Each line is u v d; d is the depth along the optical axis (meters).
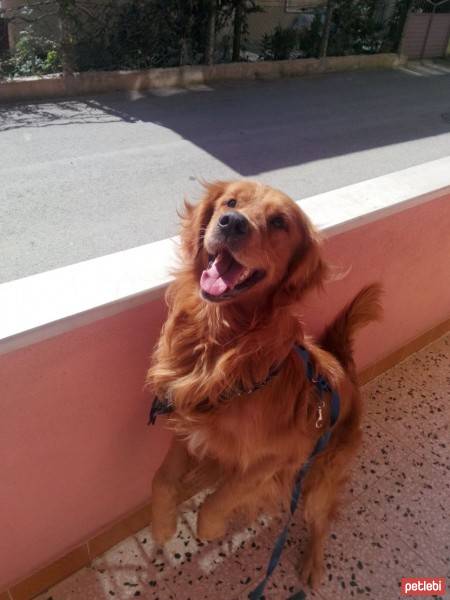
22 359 1.44
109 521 2.14
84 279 1.58
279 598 2.12
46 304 1.45
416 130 8.70
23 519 1.79
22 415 1.54
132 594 2.07
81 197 5.36
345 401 2.13
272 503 2.14
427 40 15.55
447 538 2.41
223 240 1.55
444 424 3.01
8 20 9.24
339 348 2.25
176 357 1.72
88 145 6.84
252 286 1.63
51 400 1.58
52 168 6.01
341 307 2.46
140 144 7.01
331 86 11.65
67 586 2.08
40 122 7.63
